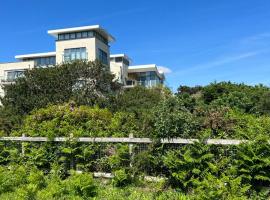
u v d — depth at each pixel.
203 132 11.55
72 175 12.65
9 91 27.59
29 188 10.48
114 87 30.75
